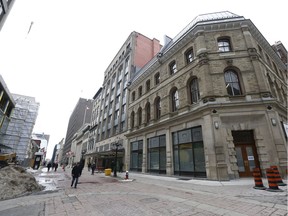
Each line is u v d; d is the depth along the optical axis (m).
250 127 11.85
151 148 19.23
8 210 5.21
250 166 11.40
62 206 5.62
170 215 4.53
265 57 16.41
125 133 26.55
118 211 4.96
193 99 15.12
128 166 23.31
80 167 10.38
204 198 6.40
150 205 5.56
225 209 4.93
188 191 7.95
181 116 14.73
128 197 6.91
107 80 44.81
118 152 25.72
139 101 24.11
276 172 8.49
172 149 15.88
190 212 4.75
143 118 22.06
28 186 8.47
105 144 34.84
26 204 5.93
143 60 34.56
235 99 12.61
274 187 7.14
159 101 20.17
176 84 17.02
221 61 13.98
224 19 15.55
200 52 14.65
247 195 6.57
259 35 15.73
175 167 15.17
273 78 16.00
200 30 15.53
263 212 4.56
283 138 10.98
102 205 5.68
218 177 10.70
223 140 11.66
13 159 19.58
